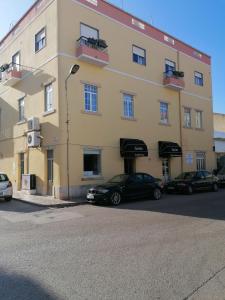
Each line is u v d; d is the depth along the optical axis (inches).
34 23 795.4
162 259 244.2
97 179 732.0
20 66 864.9
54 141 692.1
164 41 978.1
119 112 807.7
